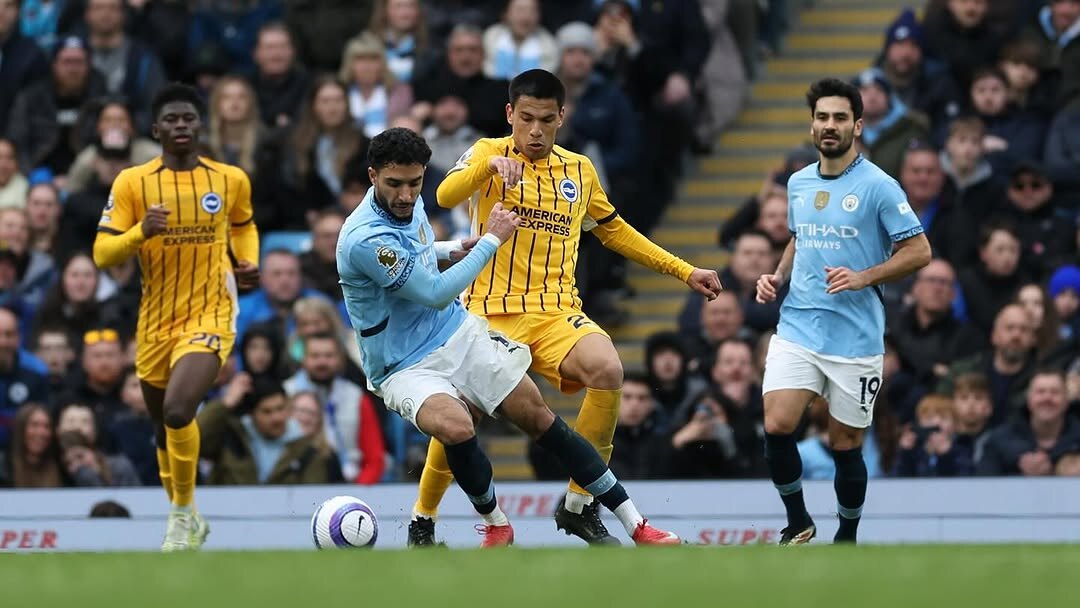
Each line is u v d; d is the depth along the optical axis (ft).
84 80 173.17
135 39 178.60
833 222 106.42
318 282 154.30
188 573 71.72
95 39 175.42
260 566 73.92
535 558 75.97
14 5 176.35
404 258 94.32
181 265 115.75
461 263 95.55
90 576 71.51
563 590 64.85
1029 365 140.87
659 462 138.92
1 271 161.48
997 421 139.95
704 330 150.20
